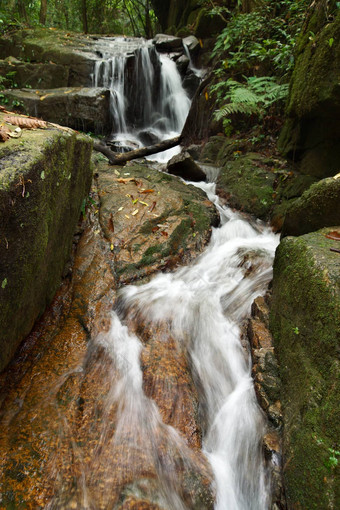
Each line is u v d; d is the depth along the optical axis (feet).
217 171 19.57
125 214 13.56
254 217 15.87
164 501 6.24
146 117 33.14
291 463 6.51
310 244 8.51
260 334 9.35
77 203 11.59
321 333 6.77
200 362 9.42
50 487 6.14
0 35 34.65
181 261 12.74
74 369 8.50
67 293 10.65
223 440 7.89
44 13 45.60
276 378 8.18
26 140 7.61
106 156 19.71
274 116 18.97
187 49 37.81
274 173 16.62
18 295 7.31
